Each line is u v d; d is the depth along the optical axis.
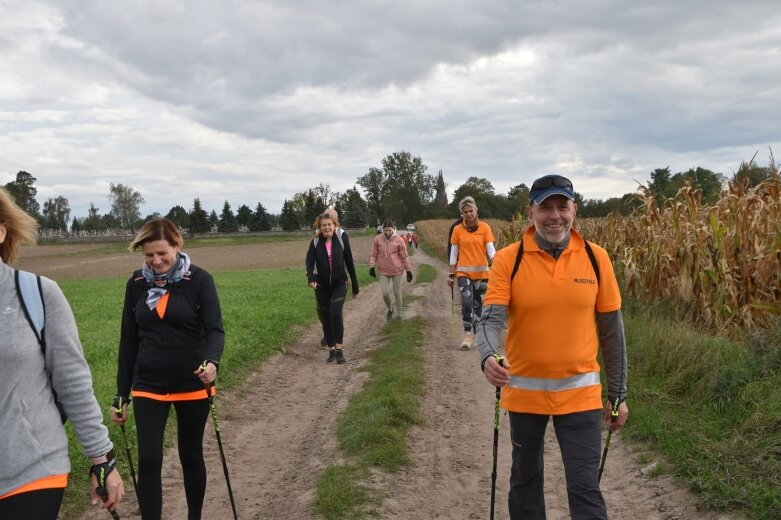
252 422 7.21
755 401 5.54
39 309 2.53
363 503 4.62
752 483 4.34
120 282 31.38
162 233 4.23
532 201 3.57
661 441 5.38
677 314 9.22
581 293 3.50
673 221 9.87
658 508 4.47
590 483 3.37
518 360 3.62
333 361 10.20
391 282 13.29
